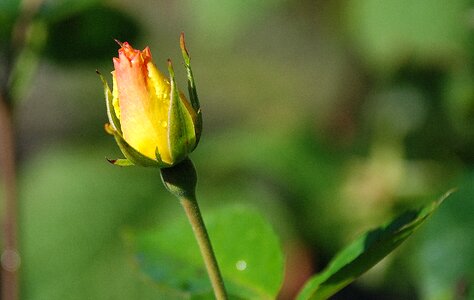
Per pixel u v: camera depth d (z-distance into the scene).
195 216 0.56
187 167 0.56
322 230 0.95
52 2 0.77
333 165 0.98
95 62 0.81
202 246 0.56
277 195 0.98
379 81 0.98
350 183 0.94
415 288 0.85
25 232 0.97
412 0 0.89
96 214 0.97
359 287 0.96
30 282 0.95
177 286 0.63
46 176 0.99
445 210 0.66
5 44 0.76
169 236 0.64
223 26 0.92
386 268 0.85
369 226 0.92
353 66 1.01
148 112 0.55
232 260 0.62
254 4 0.92
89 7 0.80
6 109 0.76
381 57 0.89
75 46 0.80
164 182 0.56
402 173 0.92
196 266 0.63
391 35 0.89
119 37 0.81
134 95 0.55
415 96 0.95
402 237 0.56
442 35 0.88
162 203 0.97
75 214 0.97
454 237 0.65
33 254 0.96
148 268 0.63
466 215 0.65
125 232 0.64
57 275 0.94
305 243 0.96
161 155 0.56
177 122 0.55
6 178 0.76
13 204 0.76
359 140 0.98
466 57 0.89
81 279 0.94
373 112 0.98
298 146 1.00
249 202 0.98
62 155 1.01
